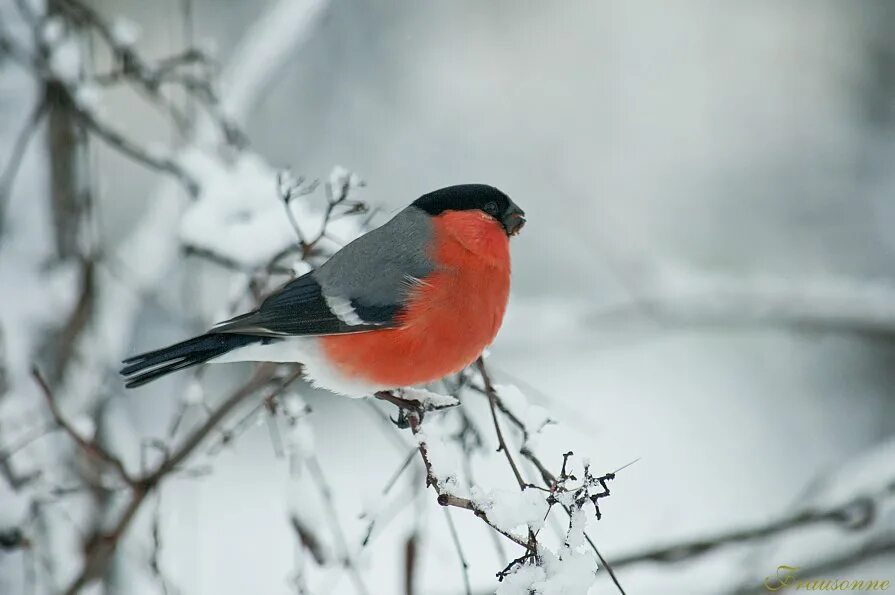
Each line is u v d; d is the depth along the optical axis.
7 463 7.54
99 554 7.28
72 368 8.61
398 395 7.58
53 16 8.57
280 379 7.41
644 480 13.60
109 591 8.70
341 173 6.84
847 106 16.14
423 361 7.37
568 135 15.80
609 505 12.77
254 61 9.94
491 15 15.55
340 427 13.47
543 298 15.08
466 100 15.55
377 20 14.95
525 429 6.32
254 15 14.05
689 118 16.20
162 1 13.59
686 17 16.17
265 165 8.70
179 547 9.04
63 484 8.06
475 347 7.54
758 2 16.19
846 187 15.93
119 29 8.61
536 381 15.16
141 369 7.12
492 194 7.74
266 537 12.17
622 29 16.06
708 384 15.30
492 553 11.03
